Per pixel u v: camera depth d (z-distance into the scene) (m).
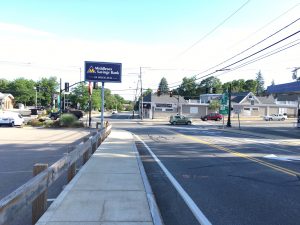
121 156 14.12
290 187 9.38
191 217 6.68
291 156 16.77
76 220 5.80
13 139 23.47
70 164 8.44
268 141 26.45
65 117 38.84
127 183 8.80
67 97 100.94
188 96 136.25
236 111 45.59
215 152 17.61
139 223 5.76
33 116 72.38
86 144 12.30
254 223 6.36
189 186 9.38
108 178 9.41
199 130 40.69
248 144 23.06
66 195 7.46
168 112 82.56
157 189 9.00
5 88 132.75
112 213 6.25
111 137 23.67
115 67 29.42
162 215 6.79
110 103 164.25
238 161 14.36
